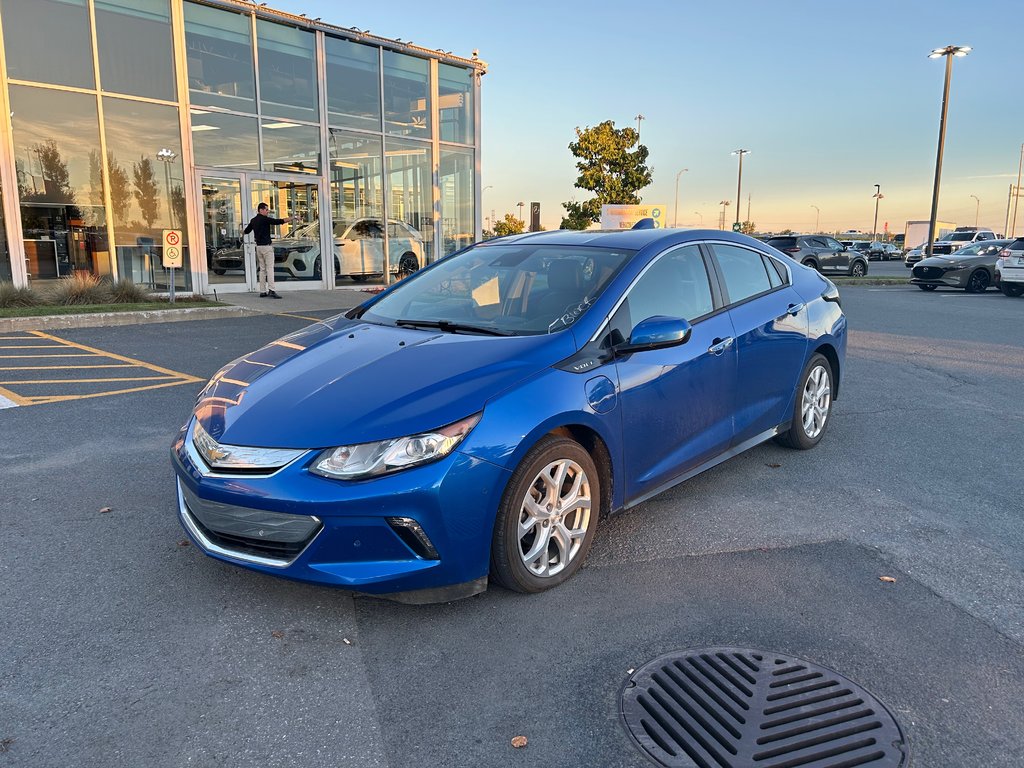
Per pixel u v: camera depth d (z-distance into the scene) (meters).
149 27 13.76
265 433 2.90
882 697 2.46
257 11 14.91
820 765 2.16
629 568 3.40
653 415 3.58
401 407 2.87
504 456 2.88
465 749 2.24
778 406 4.68
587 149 31.00
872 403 6.57
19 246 12.70
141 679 2.56
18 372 7.49
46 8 12.61
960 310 14.66
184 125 14.34
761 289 4.64
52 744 2.24
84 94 13.13
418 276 4.51
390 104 17.45
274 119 15.56
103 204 13.59
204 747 2.24
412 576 2.79
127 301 12.55
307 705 2.44
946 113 26.56
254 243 15.51
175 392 6.67
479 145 19.56
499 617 2.98
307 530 2.75
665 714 2.39
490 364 3.12
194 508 3.07
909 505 4.16
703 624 2.92
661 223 27.16
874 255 53.44
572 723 2.35
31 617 2.94
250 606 3.05
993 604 3.08
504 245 4.45
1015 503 4.19
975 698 2.46
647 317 3.70
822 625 2.91
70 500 4.12
